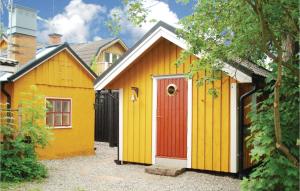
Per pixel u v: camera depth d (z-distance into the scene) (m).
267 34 4.79
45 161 10.80
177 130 9.21
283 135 5.13
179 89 9.23
